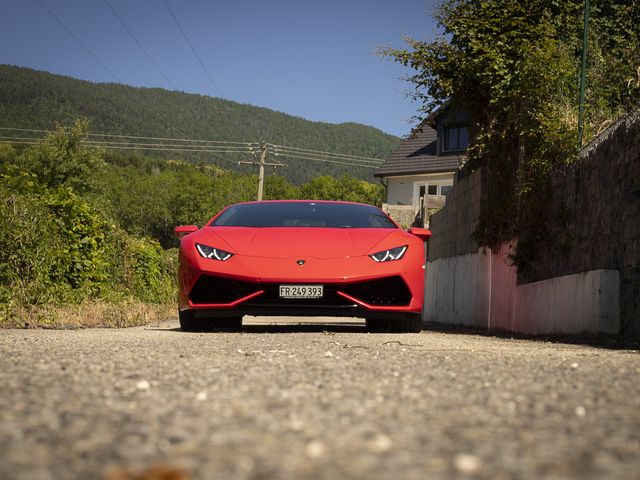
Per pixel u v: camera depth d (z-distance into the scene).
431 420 1.60
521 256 8.09
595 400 1.93
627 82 8.20
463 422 1.58
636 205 5.34
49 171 36.50
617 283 5.64
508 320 8.81
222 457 1.20
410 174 33.47
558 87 8.02
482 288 10.16
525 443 1.35
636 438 1.41
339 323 8.84
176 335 5.27
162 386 2.12
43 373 2.35
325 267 5.55
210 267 5.60
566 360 3.11
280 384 2.18
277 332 6.05
